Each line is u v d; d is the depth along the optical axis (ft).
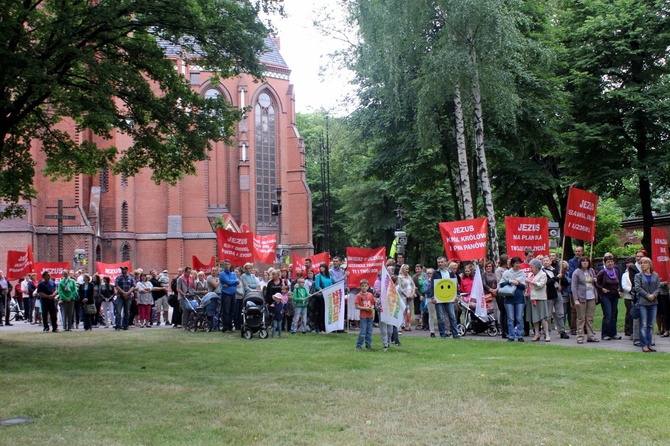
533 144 105.70
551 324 74.08
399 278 65.72
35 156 154.81
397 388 34.58
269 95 247.70
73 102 58.90
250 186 238.07
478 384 34.94
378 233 195.42
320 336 66.23
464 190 81.51
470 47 77.92
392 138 109.09
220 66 66.74
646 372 37.76
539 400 31.01
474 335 65.26
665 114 92.94
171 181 73.82
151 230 207.62
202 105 67.46
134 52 65.16
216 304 74.84
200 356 49.14
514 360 43.29
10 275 97.86
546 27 103.14
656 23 95.30
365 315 52.70
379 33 81.25
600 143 97.60
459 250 64.85
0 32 51.93
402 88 86.53
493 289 63.93
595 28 97.76
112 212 196.24
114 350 54.44
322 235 280.10
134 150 70.49
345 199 199.72
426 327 74.59
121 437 25.31
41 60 55.31
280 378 38.24
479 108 80.53
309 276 73.77
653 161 96.48
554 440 24.43
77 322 87.76
